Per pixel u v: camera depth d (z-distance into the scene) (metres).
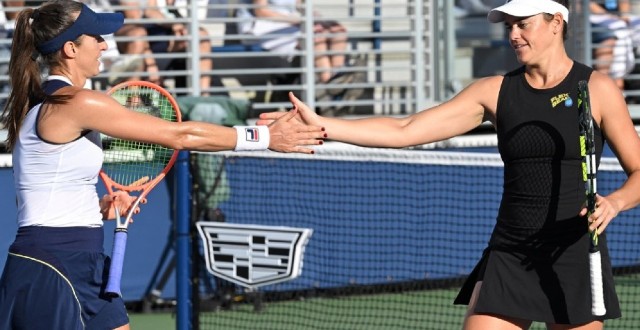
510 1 10.73
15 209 22.69
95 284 11.40
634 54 28.39
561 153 10.66
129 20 23.33
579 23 26.38
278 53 24.58
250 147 11.38
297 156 21.72
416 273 24.42
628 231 25.03
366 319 21.98
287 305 23.30
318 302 23.58
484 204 24.66
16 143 11.26
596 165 10.94
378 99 26.44
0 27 23.94
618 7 27.73
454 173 24.47
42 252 11.09
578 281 10.65
